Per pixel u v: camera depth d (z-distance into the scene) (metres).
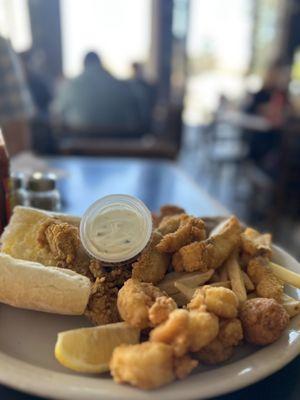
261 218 1.14
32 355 0.23
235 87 2.21
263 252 0.29
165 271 0.27
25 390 0.19
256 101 1.48
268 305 0.23
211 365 0.22
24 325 0.25
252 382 0.20
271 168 1.23
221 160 1.45
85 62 1.18
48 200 0.40
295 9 1.63
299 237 1.04
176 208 0.35
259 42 1.95
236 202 1.28
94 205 0.26
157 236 0.28
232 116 1.49
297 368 0.23
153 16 1.67
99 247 0.26
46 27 1.67
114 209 0.26
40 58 1.62
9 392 0.21
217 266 0.27
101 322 0.24
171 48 1.54
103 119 1.17
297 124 1.08
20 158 0.63
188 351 0.20
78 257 0.27
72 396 0.18
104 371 0.21
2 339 0.24
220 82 2.35
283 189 1.09
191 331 0.20
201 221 0.29
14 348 0.23
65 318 0.25
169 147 0.91
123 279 0.26
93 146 0.89
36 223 0.29
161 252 0.27
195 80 2.34
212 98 2.24
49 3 1.64
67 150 0.88
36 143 1.08
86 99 1.16
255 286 0.27
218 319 0.22
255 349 0.23
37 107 1.30
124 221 0.26
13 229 0.29
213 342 0.21
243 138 1.47
